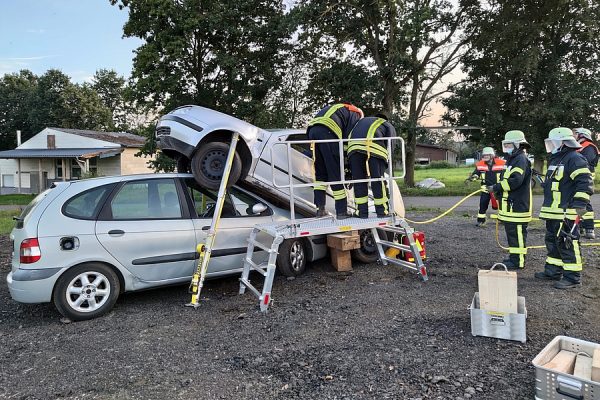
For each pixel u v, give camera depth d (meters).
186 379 3.44
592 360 3.01
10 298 5.77
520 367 3.48
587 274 6.16
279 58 21.97
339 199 6.02
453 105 25.38
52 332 4.52
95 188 5.08
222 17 19.83
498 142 24.69
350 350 3.85
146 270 5.16
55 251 4.69
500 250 7.82
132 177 5.32
